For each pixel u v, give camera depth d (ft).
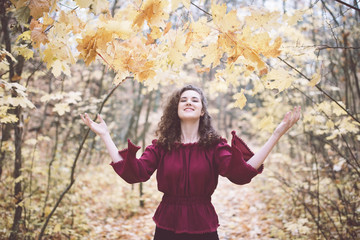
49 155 18.24
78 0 4.07
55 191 13.38
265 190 17.56
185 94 6.10
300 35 8.23
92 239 11.23
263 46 4.26
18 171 9.31
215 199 17.58
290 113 4.99
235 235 11.68
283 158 15.31
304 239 9.95
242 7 4.27
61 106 9.01
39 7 3.89
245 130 30.14
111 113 26.30
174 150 5.72
